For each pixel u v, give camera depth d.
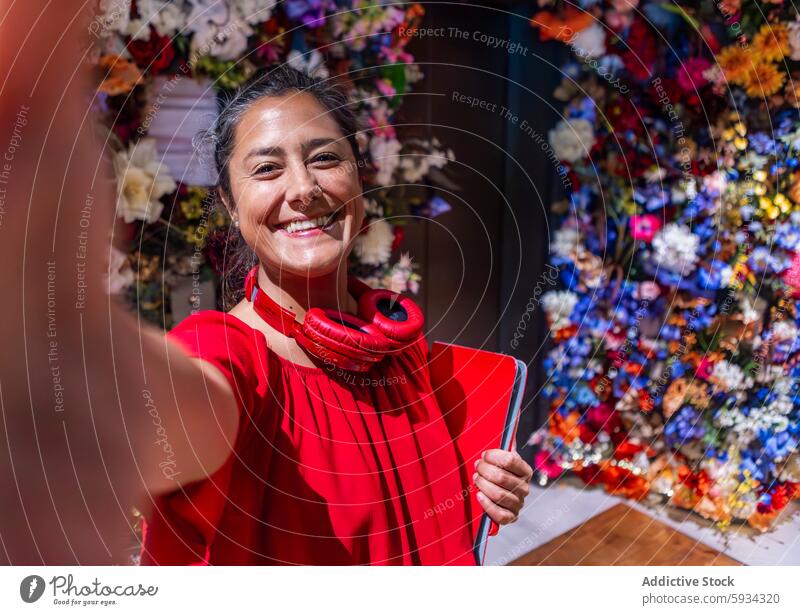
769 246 1.54
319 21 1.23
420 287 1.72
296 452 0.60
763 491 1.61
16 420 0.45
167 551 0.59
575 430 1.77
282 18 1.20
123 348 0.45
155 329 0.47
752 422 1.64
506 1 1.64
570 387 1.77
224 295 0.99
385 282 1.61
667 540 1.52
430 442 0.71
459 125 1.67
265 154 0.61
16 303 0.42
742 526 1.59
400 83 1.37
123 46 1.03
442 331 1.79
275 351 0.64
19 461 0.47
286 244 0.62
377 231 1.50
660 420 1.70
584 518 1.63
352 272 1.55
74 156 0.41
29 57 0.39
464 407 0.79
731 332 1.62
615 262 1.69
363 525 0.63
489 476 0.72
